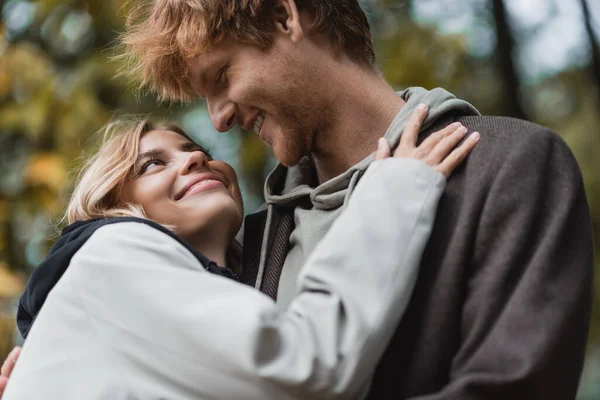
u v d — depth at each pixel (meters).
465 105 1.88
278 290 1.89
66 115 3.77
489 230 1.67
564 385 1.63
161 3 1.96
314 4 1.90
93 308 1.65
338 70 1.91
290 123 1.90
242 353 1.52
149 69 2.01
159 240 1.74
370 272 1.60
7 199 3.71
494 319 1.61
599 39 4.17
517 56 4.27
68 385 1.61
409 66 4.23
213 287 1.60
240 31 1.86
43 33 4.06
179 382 1.56
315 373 1.52
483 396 1.53
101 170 2.03
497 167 1.72
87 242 1.76
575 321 1.63
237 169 4.09
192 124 4.02
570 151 1.76
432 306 1.66
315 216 1.91
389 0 4.38
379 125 1.92
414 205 1.67
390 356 1.69
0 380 1.91
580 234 1.68
